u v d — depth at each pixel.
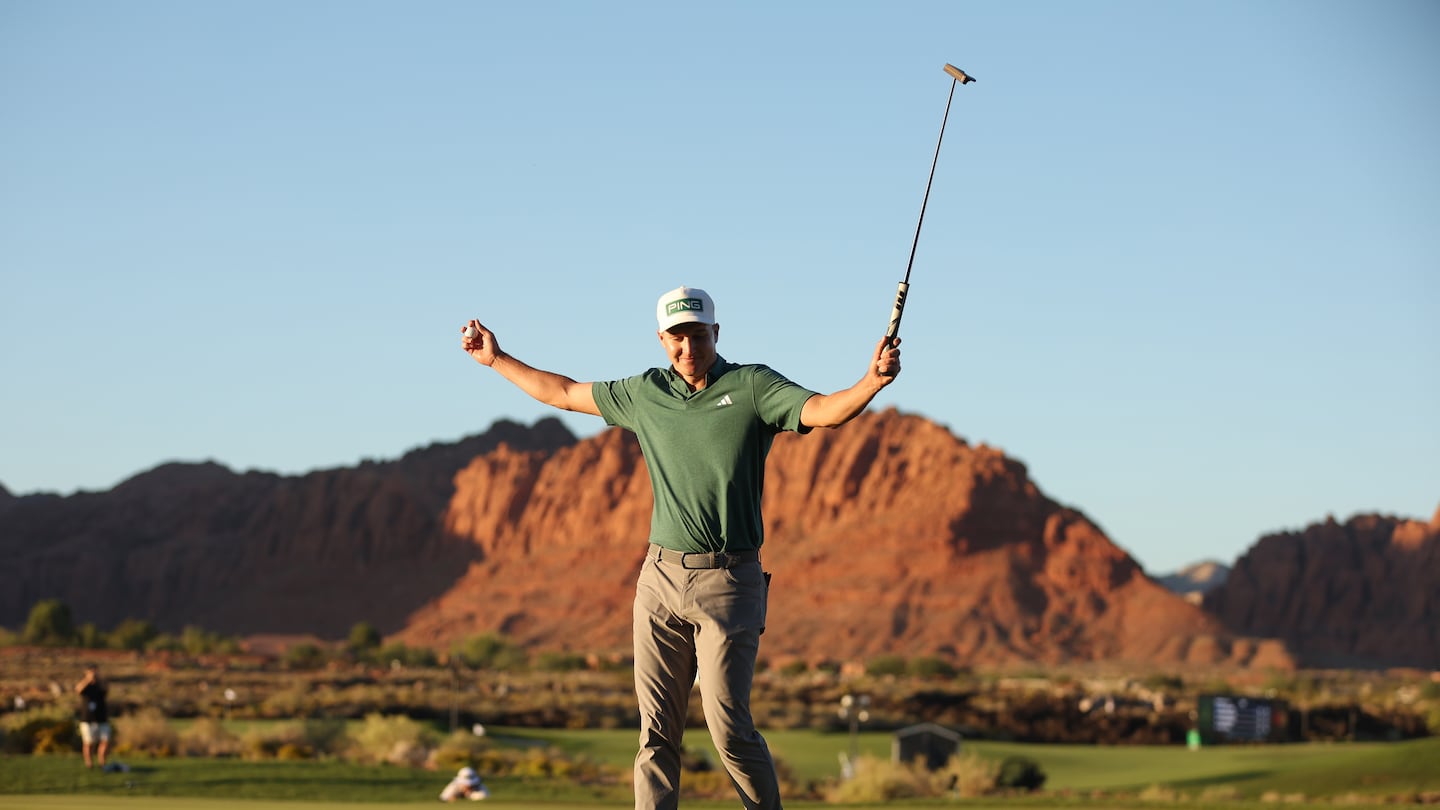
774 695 115.50
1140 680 188.25
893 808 25.91
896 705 107.81
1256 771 55.34
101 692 27.05
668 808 7.39
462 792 24.30
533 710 90.19
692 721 76.12
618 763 52.91
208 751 43.38
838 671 191.62
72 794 20.42
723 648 7.12
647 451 7.43
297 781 26.41
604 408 7.67
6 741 41.25
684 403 7.30
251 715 80.88
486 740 50.38
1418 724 109.94
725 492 7.19
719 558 7.22
